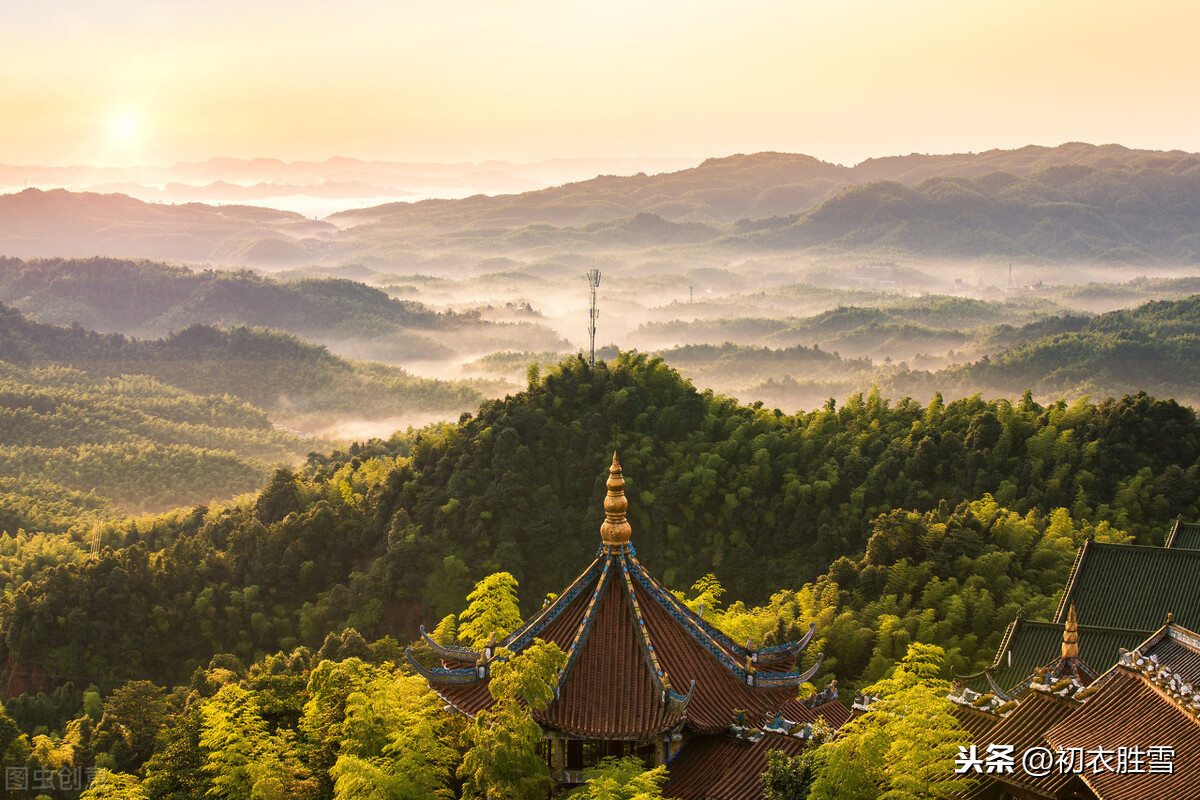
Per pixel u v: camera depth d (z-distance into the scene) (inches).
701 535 5536.4
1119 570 2689.5
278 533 5738.2
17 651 5083.7
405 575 5315.0
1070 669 1881.2
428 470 5816.9
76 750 3737.7
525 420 5890.8
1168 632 1630.2
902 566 3988.7
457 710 1593.3
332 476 6929.1
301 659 4175.7
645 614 1553.9
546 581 5472.4
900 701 1449.3
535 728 1378.0
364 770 1510.8
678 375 6456.7
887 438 5762.8
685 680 1488.7
